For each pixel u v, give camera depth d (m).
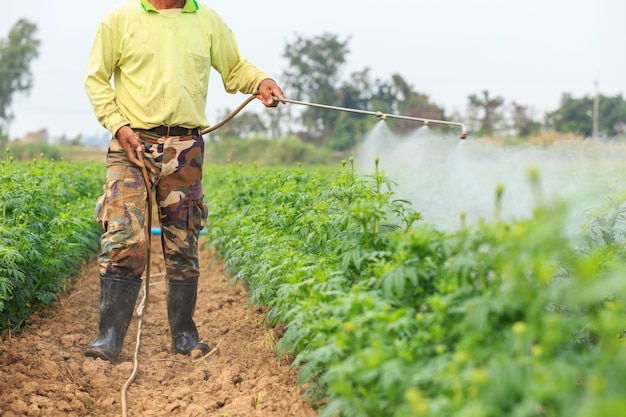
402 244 4.08
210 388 5.37
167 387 5.60
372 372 3.29
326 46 56.47
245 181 11.17
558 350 3.39
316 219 5.81
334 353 3.74
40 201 8.34
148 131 5.96
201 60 6.08
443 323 3.62
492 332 3.39
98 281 9.38
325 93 55.78
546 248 3.12
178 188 6.12
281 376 5.33
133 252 5.89
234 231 8.44
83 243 9.38
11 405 4.67
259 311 7.30
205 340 6.74
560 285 3.19
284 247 6.02
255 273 6.72
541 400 2.81
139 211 5.92
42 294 7.27
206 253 11.98
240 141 51.00
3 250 6.27
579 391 2.80
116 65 5.99
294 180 7.78
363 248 4.84
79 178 13.70
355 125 53.25
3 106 69.56
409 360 3.44
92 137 65.75
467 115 51.66
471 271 3.69
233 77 6.56
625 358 2.87
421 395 3.27
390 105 55.00
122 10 5.93
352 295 3.95
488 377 2.96
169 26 5.96
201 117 6.14
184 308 6.37
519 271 3.26
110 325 5.98
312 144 54.44
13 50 69.19
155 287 9.27
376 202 5.04
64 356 5.95
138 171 5.96
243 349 6.26
